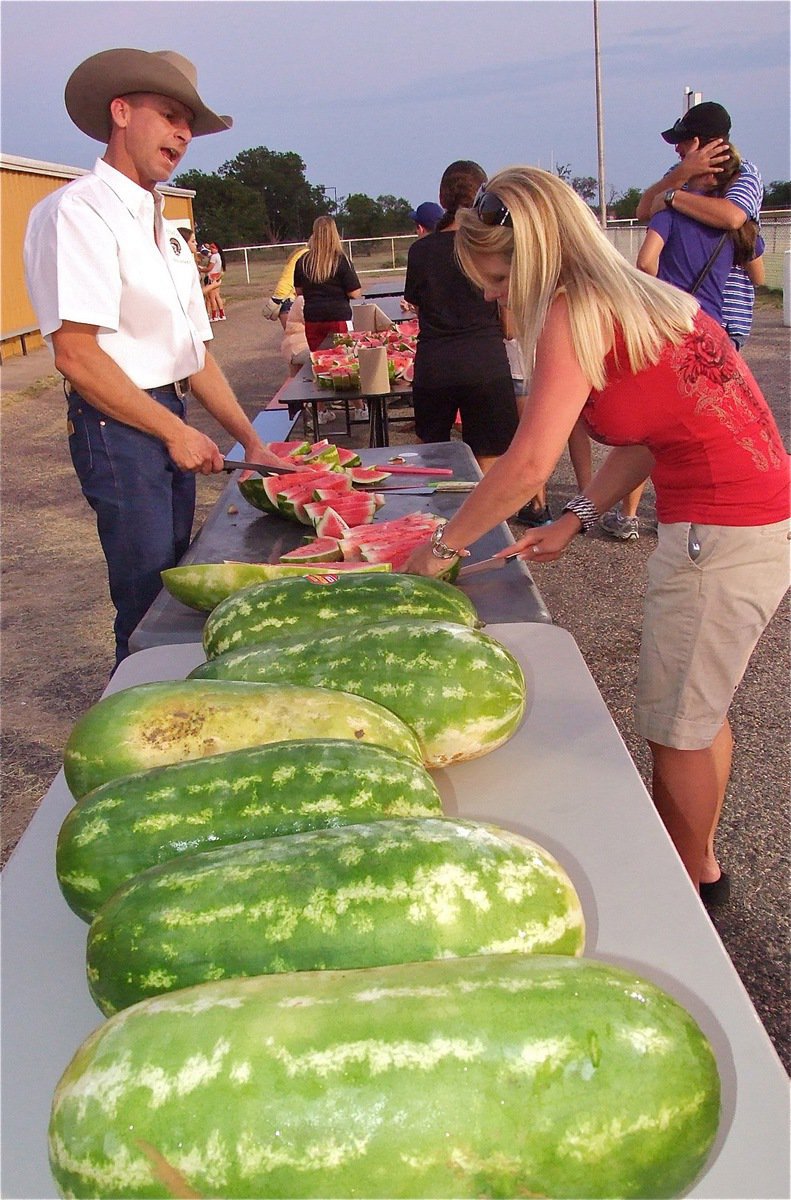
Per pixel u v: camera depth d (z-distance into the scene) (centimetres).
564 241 205
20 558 748
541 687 213
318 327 1038
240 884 121
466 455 425
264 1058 96
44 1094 124
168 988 118
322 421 1070
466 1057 95
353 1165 92
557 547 267
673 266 493
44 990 141
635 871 153
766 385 1096
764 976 289
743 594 228
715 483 224
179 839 141
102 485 330
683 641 237
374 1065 95
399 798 145
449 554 231
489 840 127
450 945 116
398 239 4666
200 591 255
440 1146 92
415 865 121
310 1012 100
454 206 561
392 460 414
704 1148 99
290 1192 92
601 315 202
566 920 124
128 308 329
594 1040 98
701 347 215
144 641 253
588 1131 93
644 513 708
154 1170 94
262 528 333
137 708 164
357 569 250
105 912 126
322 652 186
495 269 221
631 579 597
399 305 1292
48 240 303
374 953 116
